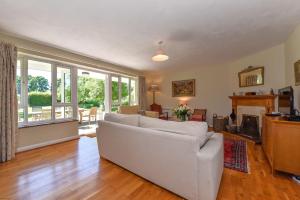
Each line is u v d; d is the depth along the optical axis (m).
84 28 2.64
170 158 1.70
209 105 5.61
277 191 1.77
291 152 2.02
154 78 7.20
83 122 6.43
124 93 6.19
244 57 4.46
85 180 2.02
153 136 1.84
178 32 2.79
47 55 3.55
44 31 2.76
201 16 2.26
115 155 2.43
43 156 2.85
